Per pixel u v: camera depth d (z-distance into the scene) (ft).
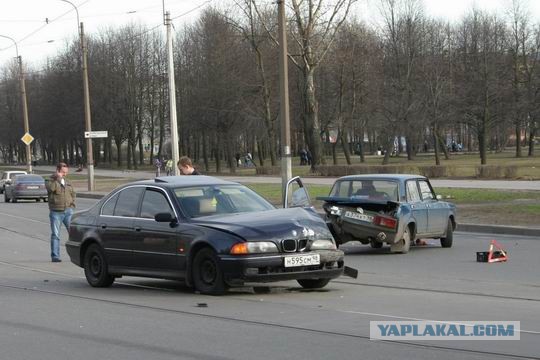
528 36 233.76
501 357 24.44
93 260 44.19
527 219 81.46
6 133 409.28
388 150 233.55
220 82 223.10
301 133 290.15
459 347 25.94
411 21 235.40
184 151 310.04
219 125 229.66
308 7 178.40
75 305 37.42
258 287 41.32
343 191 61.36
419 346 26.20
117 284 45.39
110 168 331.77
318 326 30.09
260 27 198.49
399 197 58.90
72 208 59.88
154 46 301.43
